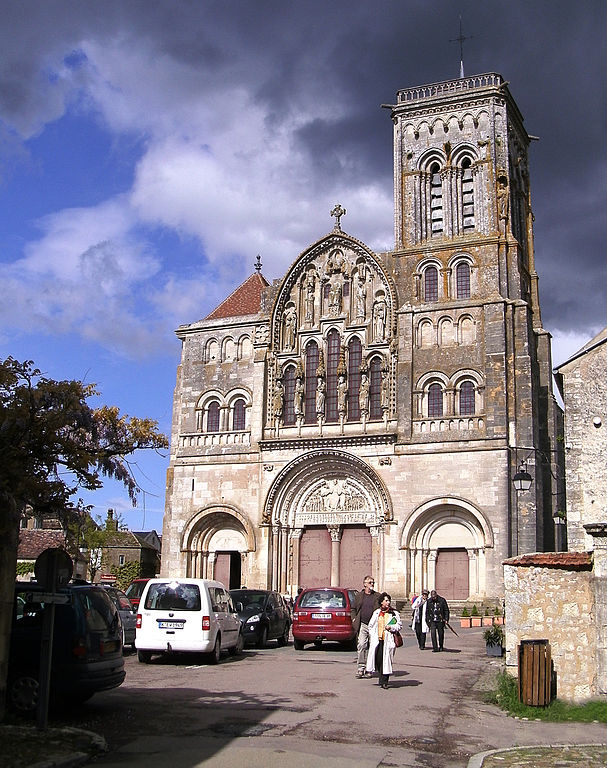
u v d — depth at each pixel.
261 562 61.44
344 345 62.88
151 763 15.54
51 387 19.41
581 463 27.05
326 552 61.47
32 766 14.69
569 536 26.70
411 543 57.62
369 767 15.51
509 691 22.75
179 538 64.62
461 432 57.59
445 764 16.16
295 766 15.37
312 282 65.06
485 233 61.88
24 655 20.31
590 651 22.20
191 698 22.91
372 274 63.44
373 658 25.75
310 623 37.91
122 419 20.70
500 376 57.47
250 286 71.94
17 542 19.42
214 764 15.45
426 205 64.38
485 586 55.03
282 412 63.78
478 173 63.28
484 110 64.19
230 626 34.16
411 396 59.56
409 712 21.41
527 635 23.08
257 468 63.19
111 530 84.94
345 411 61.84
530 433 56.66
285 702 22.31
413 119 66.25
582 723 20.27
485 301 59.25
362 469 59.81
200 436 66.00
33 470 19.41
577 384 27.69
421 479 57.91
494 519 55.34
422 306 61.03
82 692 20.59
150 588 32.00
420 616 38.66
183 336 68.94
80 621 20.47
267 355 65.06
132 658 33.91
